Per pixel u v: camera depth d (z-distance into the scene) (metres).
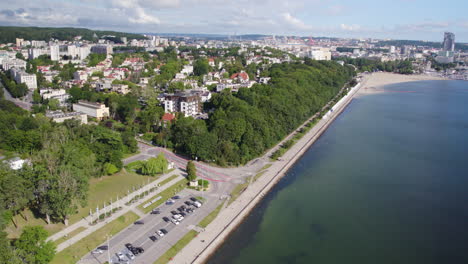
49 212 171.12
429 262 165.12
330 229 190.25
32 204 188.75
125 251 158.00
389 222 198.38
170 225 181.00
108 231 173.25
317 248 173.38
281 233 185.00
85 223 179.50
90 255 154.50
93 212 190.75
